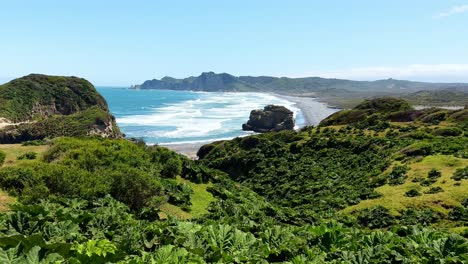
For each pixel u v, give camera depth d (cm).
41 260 858
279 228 1523
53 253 880
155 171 3312
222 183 4172
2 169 2534
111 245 986
